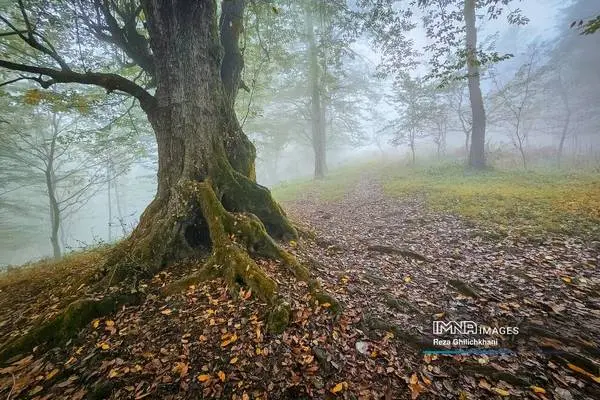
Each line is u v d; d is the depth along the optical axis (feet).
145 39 24.99
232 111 25.21
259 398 9.35
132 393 9.66
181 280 15.83
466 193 36.32
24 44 30.45
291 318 12.85
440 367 10.54
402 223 30.86
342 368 10.48
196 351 11.35
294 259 17.76
